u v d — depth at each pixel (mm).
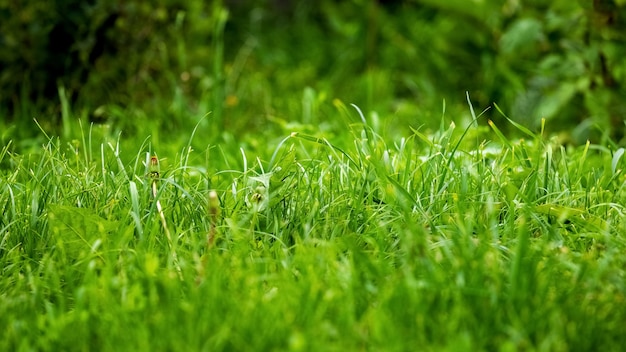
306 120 7082
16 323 3389
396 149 5344
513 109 7617
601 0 6957
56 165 4910
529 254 3852
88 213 4184
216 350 3102
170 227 4320
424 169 4773
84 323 3361
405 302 3375
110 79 7434
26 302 3627
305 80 9445
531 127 7449
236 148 6270
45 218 4375
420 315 3246
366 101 8656
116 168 5574
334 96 8852
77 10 7254
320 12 11617
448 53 9352
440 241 3883
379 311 3262
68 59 7293
